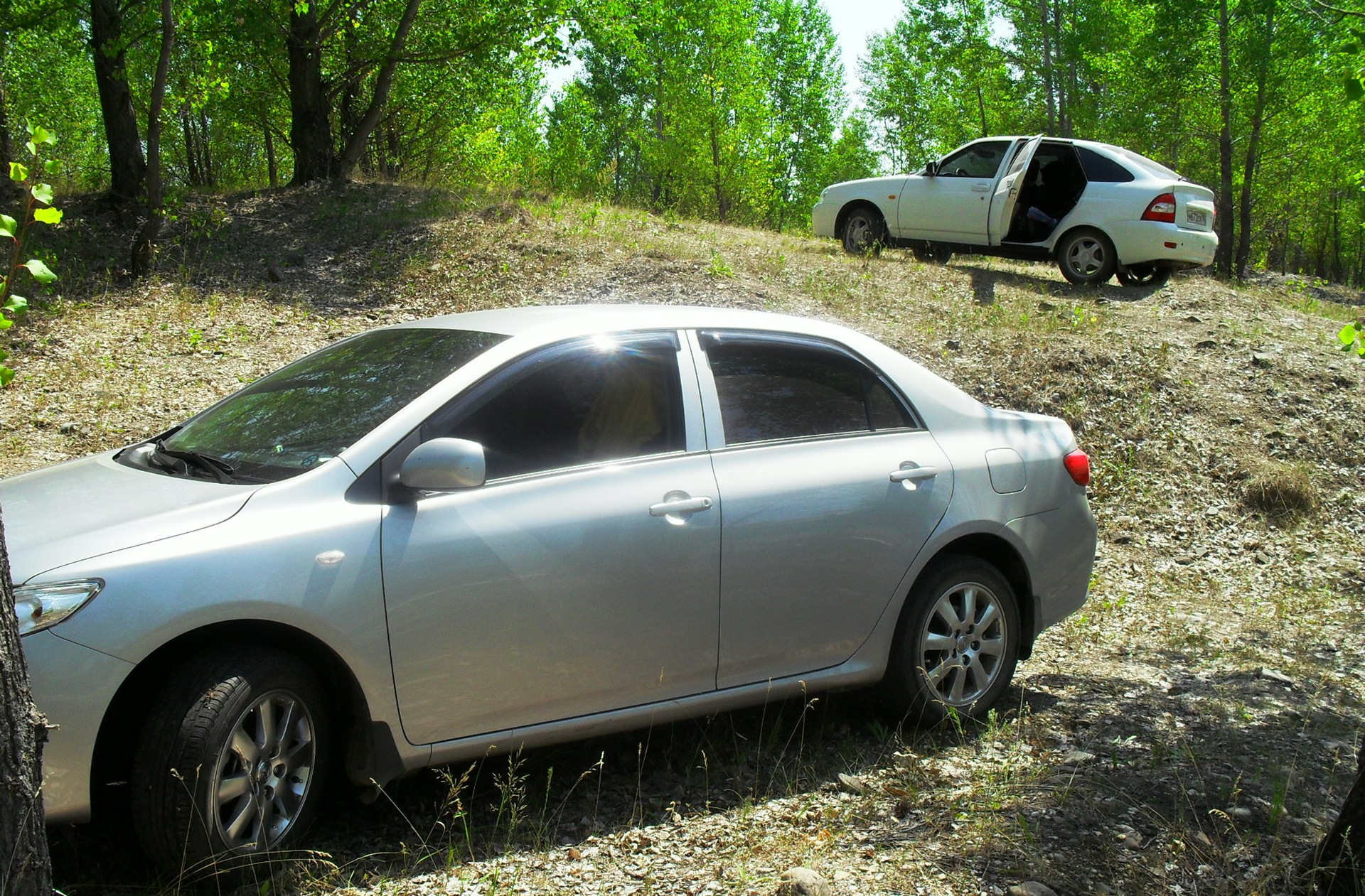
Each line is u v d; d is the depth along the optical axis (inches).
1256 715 183.6
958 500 173.6
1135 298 525.3
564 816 143.8
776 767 159.5
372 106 729.0
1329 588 274.2
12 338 378.3
